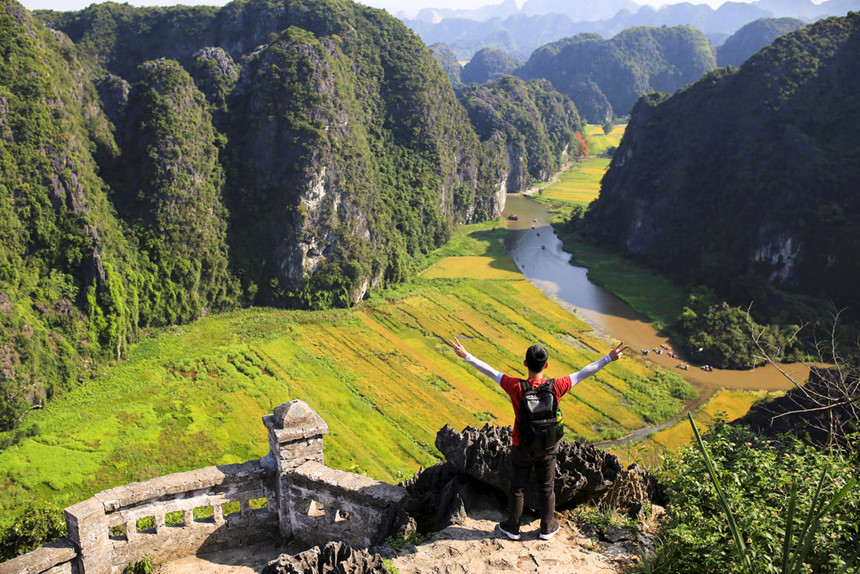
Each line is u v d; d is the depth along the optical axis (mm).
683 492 9750
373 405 56781
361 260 84500
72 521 9906
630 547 9164
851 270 80562
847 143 89875
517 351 69750
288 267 81562
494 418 56031
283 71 84750
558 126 195000
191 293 75688
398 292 87500
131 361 64562
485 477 10320
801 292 84562
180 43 123375
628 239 110875
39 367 56500
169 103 77750
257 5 121000
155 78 79438
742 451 10469
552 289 92000
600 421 55500
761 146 95938
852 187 84875
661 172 110375
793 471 9805
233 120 87312
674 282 96625
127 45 126312
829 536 8164
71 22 128375
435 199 110688
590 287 93875
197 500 10930
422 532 10711
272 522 11516
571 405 57906
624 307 85688
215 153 82625
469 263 102812
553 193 164500
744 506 8820
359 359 66375
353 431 52094
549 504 8961
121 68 123875
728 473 9633
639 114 123125
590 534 9508
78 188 67188
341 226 84000
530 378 8531
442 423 54375
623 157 124750
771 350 67500
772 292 82750
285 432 10828
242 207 83500
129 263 70625
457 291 88750
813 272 84062
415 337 72875
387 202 100500
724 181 99312
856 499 8680
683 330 76750
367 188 91438
